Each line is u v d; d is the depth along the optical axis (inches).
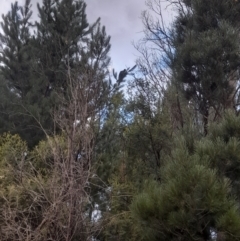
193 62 330.3
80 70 401.4
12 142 405.1
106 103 412.8
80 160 300.8
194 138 261.9
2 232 289.1
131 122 441.4
